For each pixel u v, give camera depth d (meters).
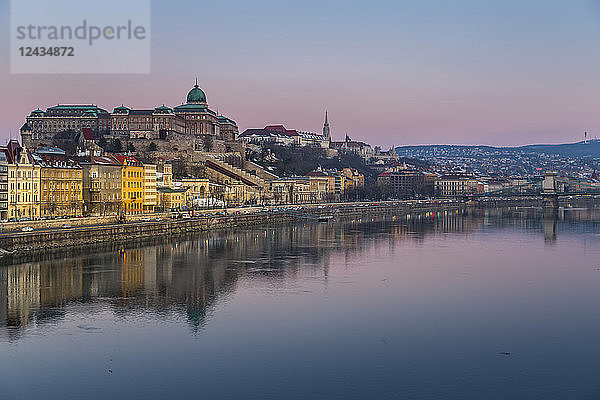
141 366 158.88
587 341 178.88
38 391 146.00
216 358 164.25
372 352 169.62
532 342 177.88
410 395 145.88
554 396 146.00
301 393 146.38
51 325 186.00
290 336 180.25
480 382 152.38
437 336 182.00
